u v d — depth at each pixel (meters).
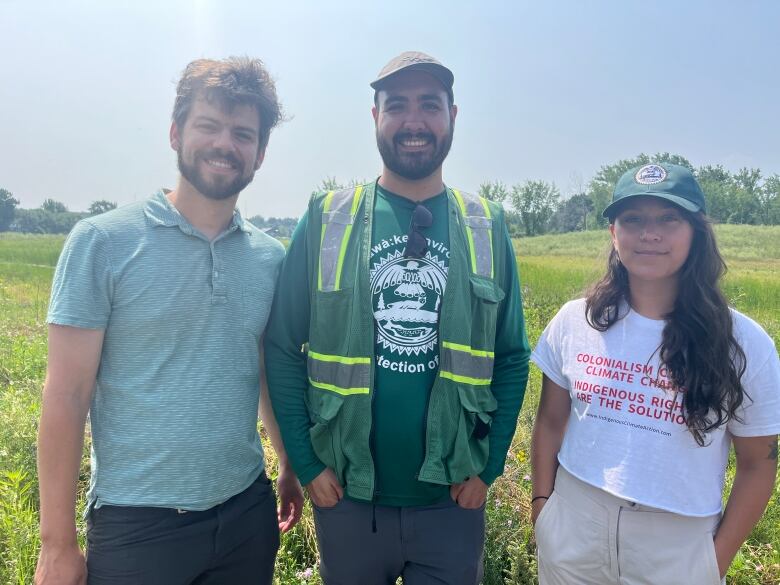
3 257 29.44
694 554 1.96
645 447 1.97
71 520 1.88
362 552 2.30
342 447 2.18
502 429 2.32
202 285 2.02
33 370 6.48
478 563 2.39
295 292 2.31
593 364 2.13
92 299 1.87
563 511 2.16
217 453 2.03
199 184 2.02
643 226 2.01
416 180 2.29
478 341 2.23
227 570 2.17
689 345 1.94
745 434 1.96
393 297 2.20
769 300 14.66
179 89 2.06
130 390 1.95
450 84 2.29
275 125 2.24
